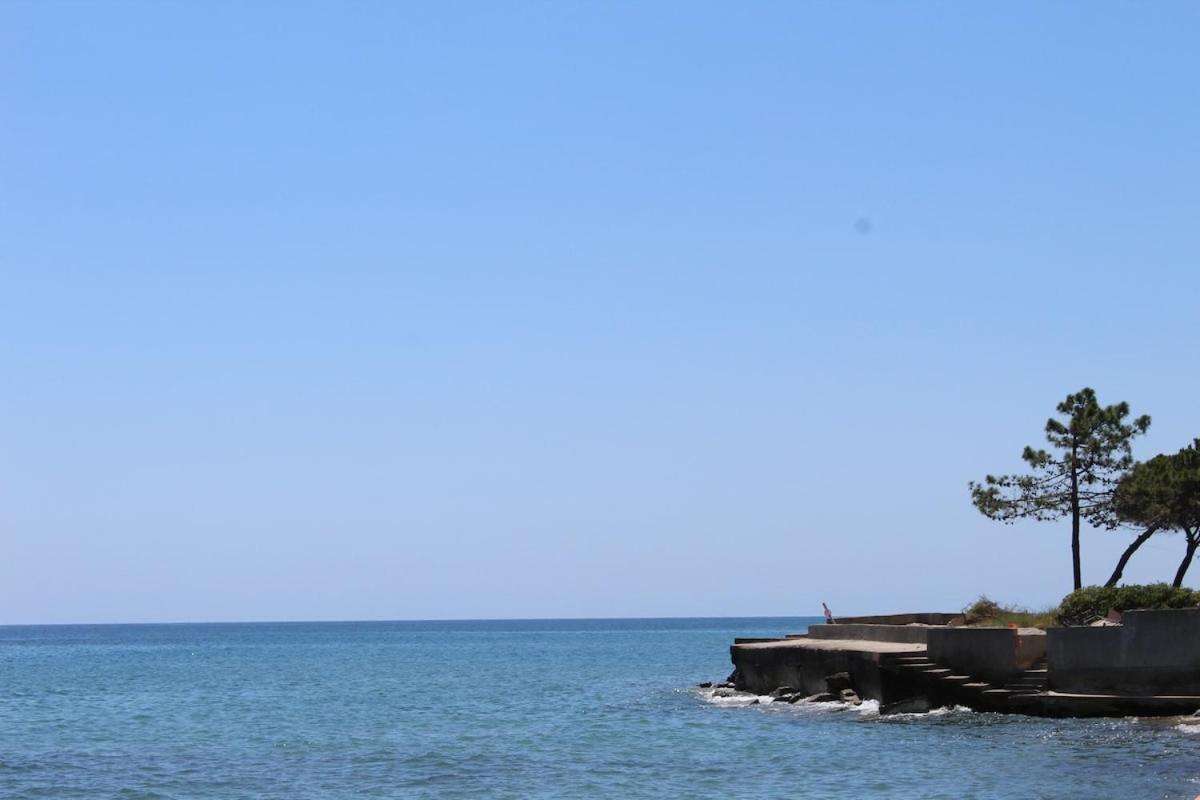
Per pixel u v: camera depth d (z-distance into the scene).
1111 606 51.16
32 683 97.62
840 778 38.31
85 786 40.59
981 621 62.72
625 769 42.28
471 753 47.56
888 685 52.25
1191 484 58.19
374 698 77.69
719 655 146.25
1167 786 34.41
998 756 40.38
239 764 45.47
